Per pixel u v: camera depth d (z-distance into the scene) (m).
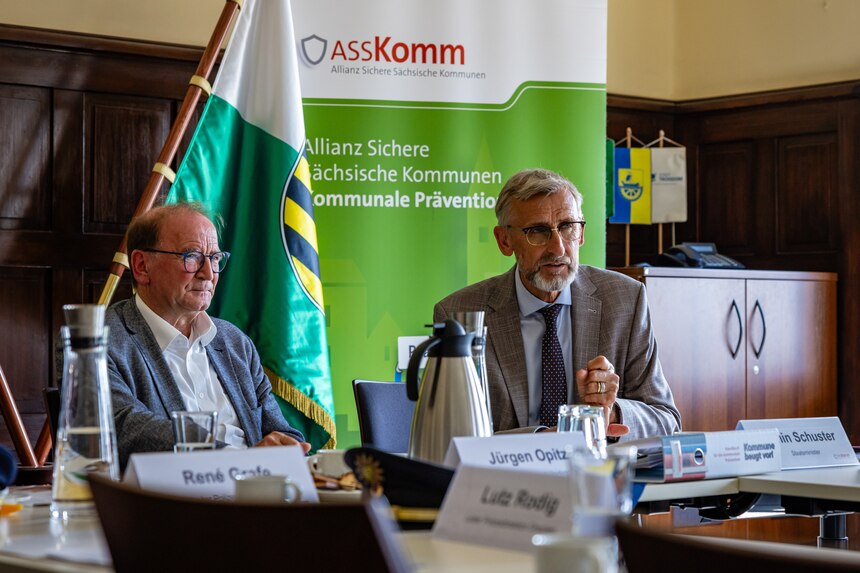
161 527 1.04
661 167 5.65
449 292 4.09
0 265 4.06
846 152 5.43
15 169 4.10
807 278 5.36
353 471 1.50
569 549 0.82
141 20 4.34
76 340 1.57
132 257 2.75
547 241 2.92
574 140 4.22
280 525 0.96
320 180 3.96
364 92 4.00
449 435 1.75
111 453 1.58
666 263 5.26
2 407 3.76
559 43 4.21
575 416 1.87
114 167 4.29
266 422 2.85
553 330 2.95
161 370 2.64
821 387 5.42
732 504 2.25
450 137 4.09
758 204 5.72
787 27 5.62
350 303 3.99
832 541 2.59
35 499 1.77
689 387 4.96
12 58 4.09
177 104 4.42
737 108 5.75
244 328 3.63
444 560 1.13
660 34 5.85
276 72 3.74
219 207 3.67
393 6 4.04
